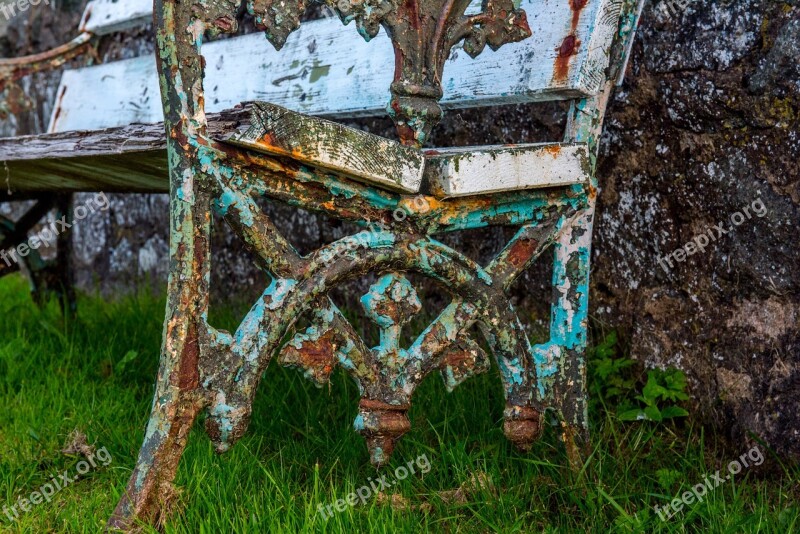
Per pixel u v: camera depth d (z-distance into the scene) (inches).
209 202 60.1
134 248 160.2
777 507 70.3
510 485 72.8
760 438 77.3
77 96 133.3
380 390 67.1
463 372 71.0
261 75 105.0
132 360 106.6
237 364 61.3
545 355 75.1
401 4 66.1
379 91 88.0
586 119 75.2
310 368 64.1
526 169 69.5
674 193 85.2
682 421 84.6
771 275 77.0
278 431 84.0
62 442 84.5
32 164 86.3
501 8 71.0
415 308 68.6
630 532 64.2
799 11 74.4
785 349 76.2
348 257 64.5
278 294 62.3
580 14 74.1
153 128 72.5
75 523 65.4
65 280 128.6
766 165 77.0
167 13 58.0
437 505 68.6
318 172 62.8
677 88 83.9
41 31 187.2
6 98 124.1
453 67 84.9
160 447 59.8
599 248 93.0
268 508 65.1
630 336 90.2
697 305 83.8
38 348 111.0
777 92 75.8
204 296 60.2
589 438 77.3
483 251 104.2
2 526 67.3
